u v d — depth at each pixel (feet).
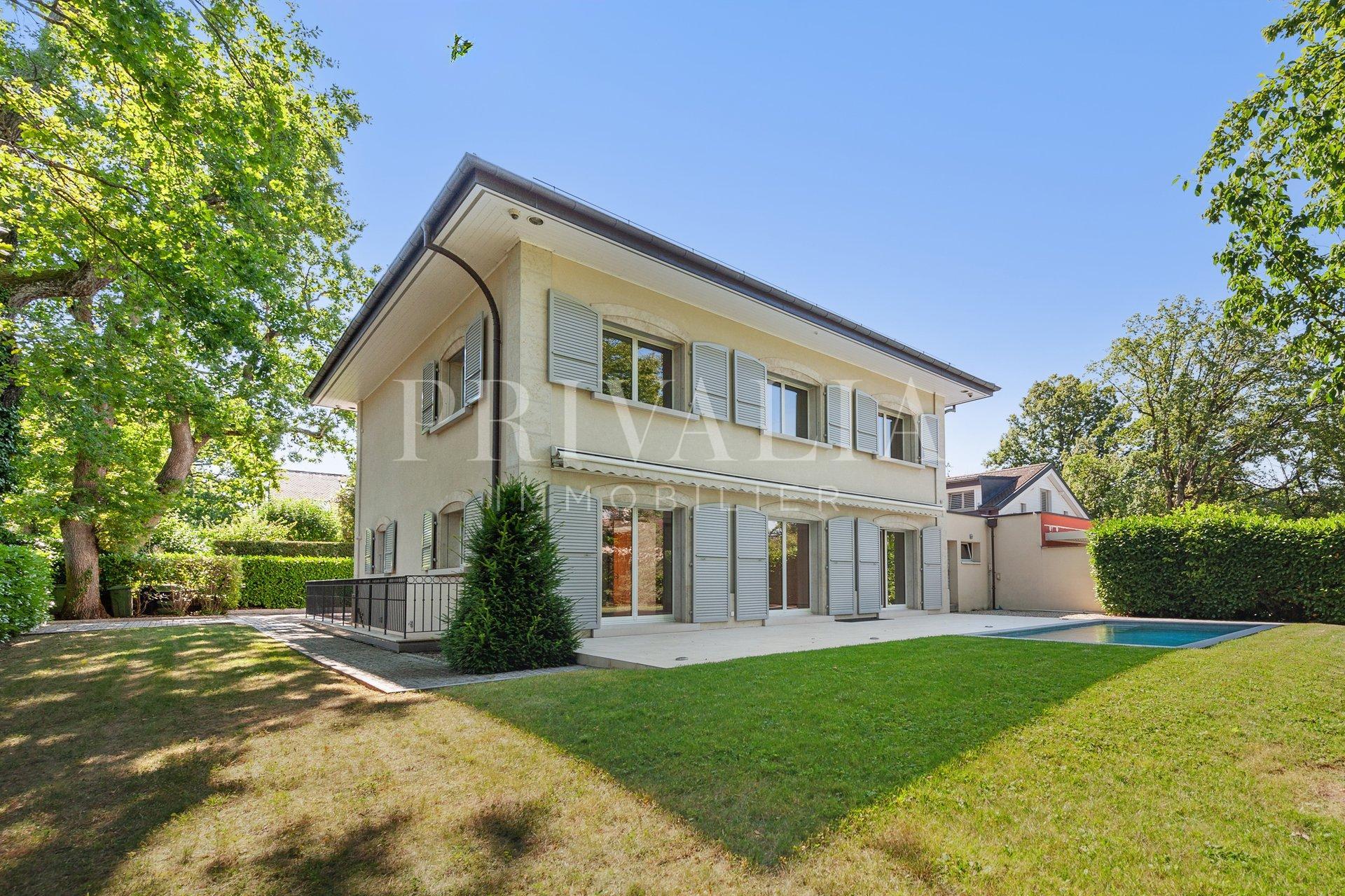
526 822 12.29
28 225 41.32
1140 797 12.57
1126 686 21.11
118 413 63.77
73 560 68.28
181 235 40.55
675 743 16.01
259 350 44.27
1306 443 97.86
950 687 21.11
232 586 79.71
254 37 41.42
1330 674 23.12
